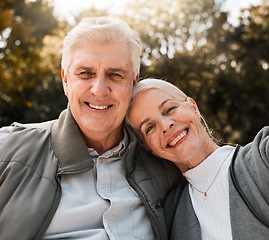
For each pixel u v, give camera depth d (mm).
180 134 2213
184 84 15195
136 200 2146
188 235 2129
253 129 16641
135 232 2064
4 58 9883
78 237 1887
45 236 1855
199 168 2201
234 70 15859
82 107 2111
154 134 2252
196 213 2143
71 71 2109
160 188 2326
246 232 1856
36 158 1993
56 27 12203
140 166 2367
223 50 15688
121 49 2102
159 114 2225
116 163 2268
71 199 1962
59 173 1961
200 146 2225
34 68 11055
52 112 17594
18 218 1765
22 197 1829
